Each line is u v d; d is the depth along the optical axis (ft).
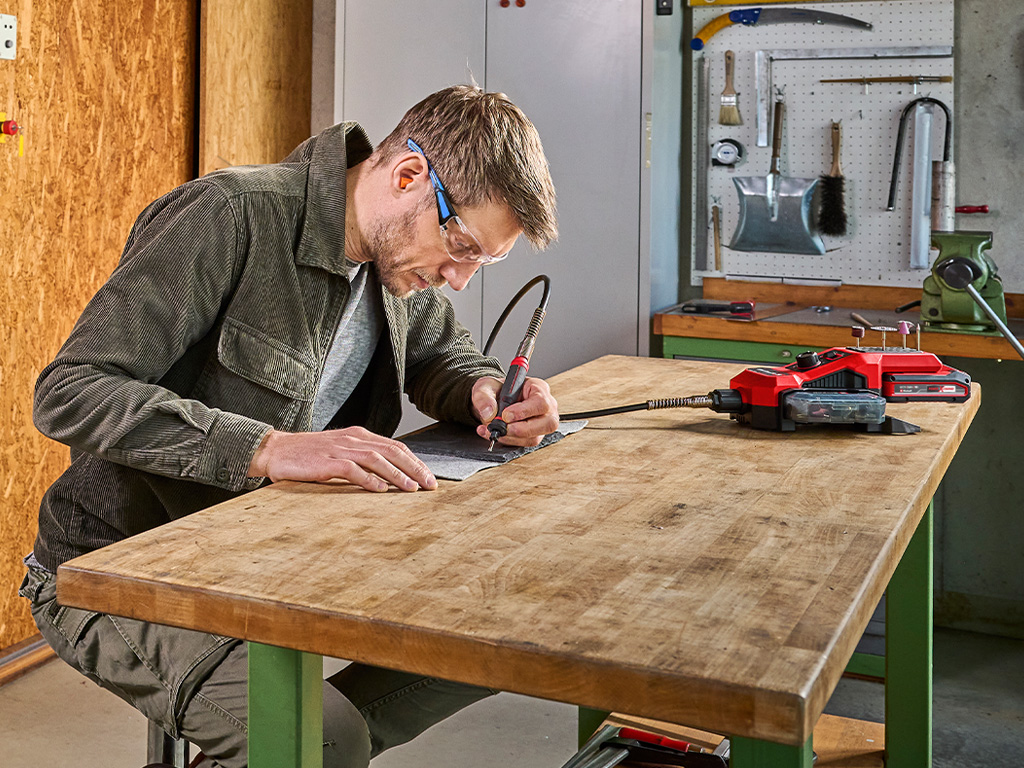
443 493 4.36
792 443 5.29
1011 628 11.17
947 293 9.76
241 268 5.17
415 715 5.45
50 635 5.10
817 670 2.76
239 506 4.14
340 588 3.29
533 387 5.41
